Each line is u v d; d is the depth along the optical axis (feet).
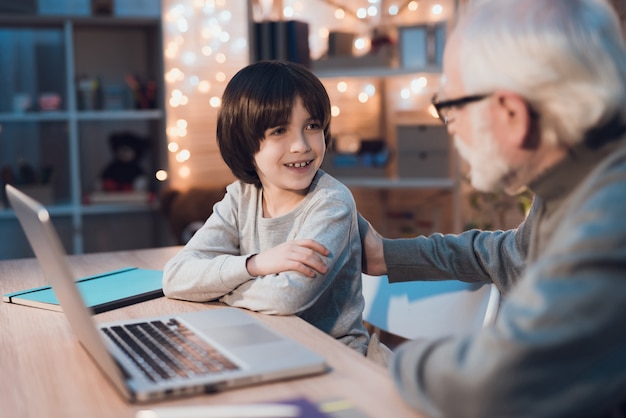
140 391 3.03
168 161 12.69
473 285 4.83
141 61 13.75
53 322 4.33
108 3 12.42
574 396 2.46
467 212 11.12
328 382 3.20
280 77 4.60
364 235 5.00
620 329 2.46
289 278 4.27
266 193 4.97
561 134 2.86
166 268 4.84
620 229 2.53
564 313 2.46
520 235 4.46
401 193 11.93
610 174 2.73
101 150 13.69
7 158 13.43
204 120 13.01
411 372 2.82
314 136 4.67
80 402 3.09
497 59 2.85
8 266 5.99
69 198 13.58
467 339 2.74
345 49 11.12
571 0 2.86
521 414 2.46
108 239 12.92
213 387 3.11
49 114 12.31
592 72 2.77
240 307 4.47
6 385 3.32
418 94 11.54
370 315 5.52
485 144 2.99
